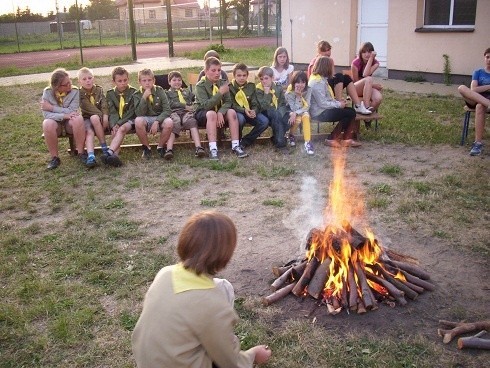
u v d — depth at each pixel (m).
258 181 6.34
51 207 5.65
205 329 2.11
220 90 7.30
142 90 7.32
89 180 6.54
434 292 3.69
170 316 2.10
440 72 13.34
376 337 3.22
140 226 5.12
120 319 3.55
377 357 3.05
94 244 4.72
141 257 4.45
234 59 20.38
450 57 13.02
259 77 7.70
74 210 5.61
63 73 7.02
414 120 9.18
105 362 3.15
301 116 7.61
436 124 8.82
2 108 11.69
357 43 15.33
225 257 2.22
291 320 3.42
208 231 2.20
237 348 2.27
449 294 3.67
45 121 6.95
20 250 4.65
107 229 5.04
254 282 3.93
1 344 3.34
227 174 6.63
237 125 7.42
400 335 3.24
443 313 3.45
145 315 2.18
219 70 7.46
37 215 5.50
